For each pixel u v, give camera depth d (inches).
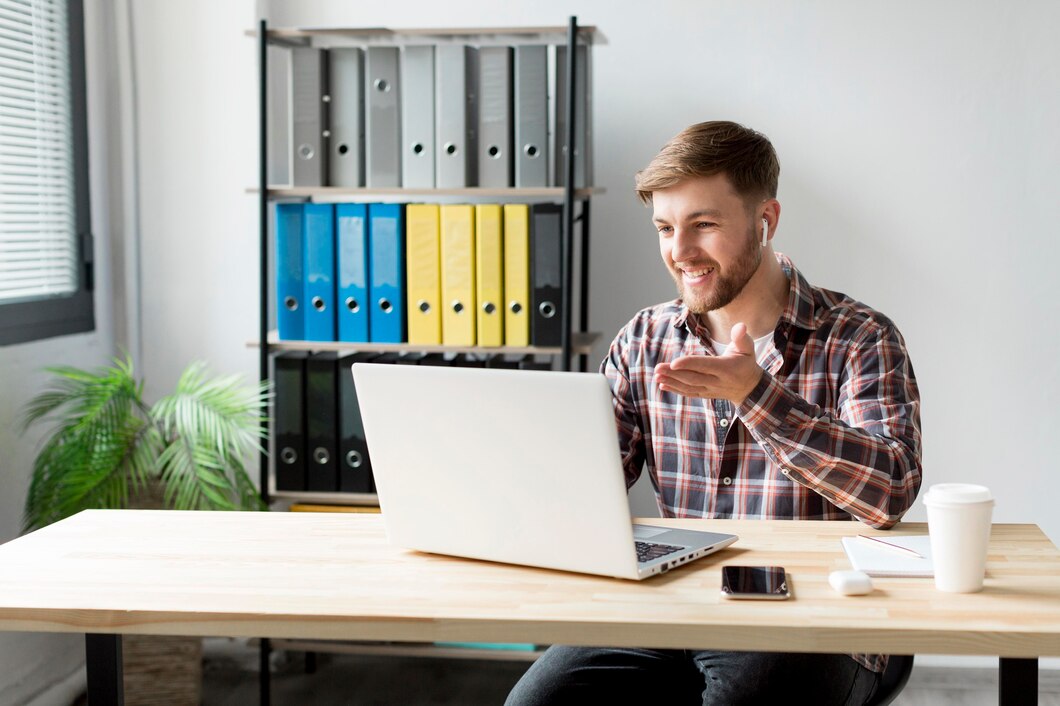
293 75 112.0
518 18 123.0
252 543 63.8
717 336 77.3
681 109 121.6
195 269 126.7
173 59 125.3
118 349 129.1
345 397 114.3
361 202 121.3
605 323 125.3
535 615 50.9
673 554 58.2
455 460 58.3
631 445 78.7
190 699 113.3
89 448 104.6
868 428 67.8
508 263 110.2
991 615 49.9
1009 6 116.3
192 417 106.7
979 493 52.9
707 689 65.4
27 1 114.7
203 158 125.6
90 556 61.1
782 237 121.6
